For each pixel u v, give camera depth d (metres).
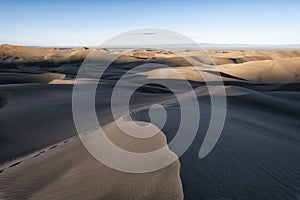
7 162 11.27
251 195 5.43
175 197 5.05
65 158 8.50
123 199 5.14
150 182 5.74
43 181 6.81
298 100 31.02
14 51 165.00
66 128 17.02
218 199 5.12
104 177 6.33
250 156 7.77
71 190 5.95
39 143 14.47
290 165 7.44
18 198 6.02
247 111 20.25
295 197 5.55
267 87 61.31
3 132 16.09
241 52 173.50
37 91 32.31
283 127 14.87
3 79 57.44
